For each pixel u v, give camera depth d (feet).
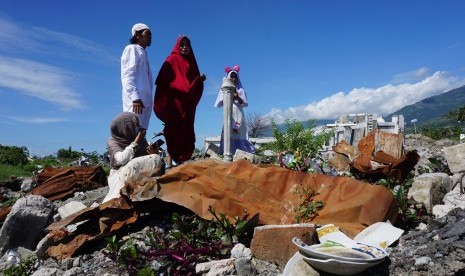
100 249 15.23
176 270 12.31
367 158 19.33
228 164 15.39
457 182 16.52
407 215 14.06
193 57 26.08
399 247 12.17
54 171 28.43
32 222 17.94
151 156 17.42
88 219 16.10
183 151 25.20
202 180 15.01
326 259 10.44
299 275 10.68
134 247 12.97
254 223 13.35
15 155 74.43
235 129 29.78
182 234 13.28
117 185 17.06
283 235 11.83
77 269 14.10
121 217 15.64
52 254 15.47
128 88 23.39
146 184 15.35
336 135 39.83
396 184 17.56
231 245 12.97
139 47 24.08
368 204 13.21
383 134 20.70
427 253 11.23
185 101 24.91
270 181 14.75
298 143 30.94
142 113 24.21
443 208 14.44
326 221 13.33
